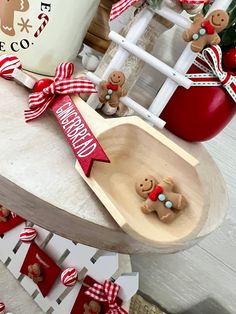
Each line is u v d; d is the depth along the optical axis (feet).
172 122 1.36
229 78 1.24
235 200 1.85
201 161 1.34
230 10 1.18
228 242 1.90
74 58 1.27
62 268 1.55
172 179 0.94
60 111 1.04
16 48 1.15
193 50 1.06
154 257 2.08
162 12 1.08
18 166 0.91
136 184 0.98
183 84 1.12
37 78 1.18
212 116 1.30
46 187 0.89
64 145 1.03
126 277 1.43
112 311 1.46
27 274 1.61
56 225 0.89
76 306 1.55
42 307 1.65
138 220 0.92
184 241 0.89
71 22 1.14
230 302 1.96
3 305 1.51
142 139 0.96
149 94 1.42
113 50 1.20
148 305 1.93
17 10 1.09
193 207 0.90
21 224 1.60
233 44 1.26
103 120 0.99
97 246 0.91
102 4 1.28
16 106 1.09
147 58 1.12
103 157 0.90
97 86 1.18
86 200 0.91
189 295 2.05
